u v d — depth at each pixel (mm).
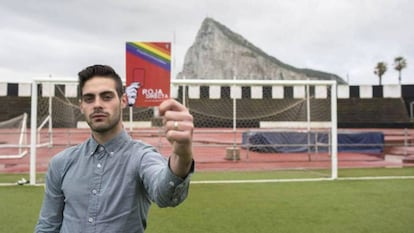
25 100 34750
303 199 5707
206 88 32969
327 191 6426
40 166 9766
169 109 1180
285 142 13469
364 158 12594
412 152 13555
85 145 1587
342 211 4934
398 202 5508
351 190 6516
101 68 1505
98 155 1516
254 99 33156
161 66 1412
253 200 5621
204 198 5750
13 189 6504
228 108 32469
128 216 1455
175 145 1184
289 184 7188
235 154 11602
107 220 1438
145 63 1408
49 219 1615
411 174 8750
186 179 1280
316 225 4270
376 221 4445
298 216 4660
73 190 1493
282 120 28906
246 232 3986
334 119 8141
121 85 1545
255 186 6957
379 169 9859
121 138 1541
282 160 11734
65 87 16719
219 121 30484
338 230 4078
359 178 8000
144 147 1566
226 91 33344
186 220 4438
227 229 4086
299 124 22922
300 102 22531
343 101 38188
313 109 21641
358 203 5430
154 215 4648
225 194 6102
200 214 4730
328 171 9352
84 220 1452
